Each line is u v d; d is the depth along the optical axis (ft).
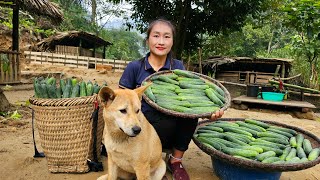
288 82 43.91
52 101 10.52
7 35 61.00
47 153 11.08
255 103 31.94
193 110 9.98
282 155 10.23
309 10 27.04
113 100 8.98
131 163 9.26
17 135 15.83
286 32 97.81
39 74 45.11
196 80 11.90
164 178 10.80
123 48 118.93
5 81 34.22
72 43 78.69
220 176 11.24
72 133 10.86
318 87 39.86
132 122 8.54
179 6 47.11
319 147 10.56
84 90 11.30
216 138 11.09
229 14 46.91
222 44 69.00
